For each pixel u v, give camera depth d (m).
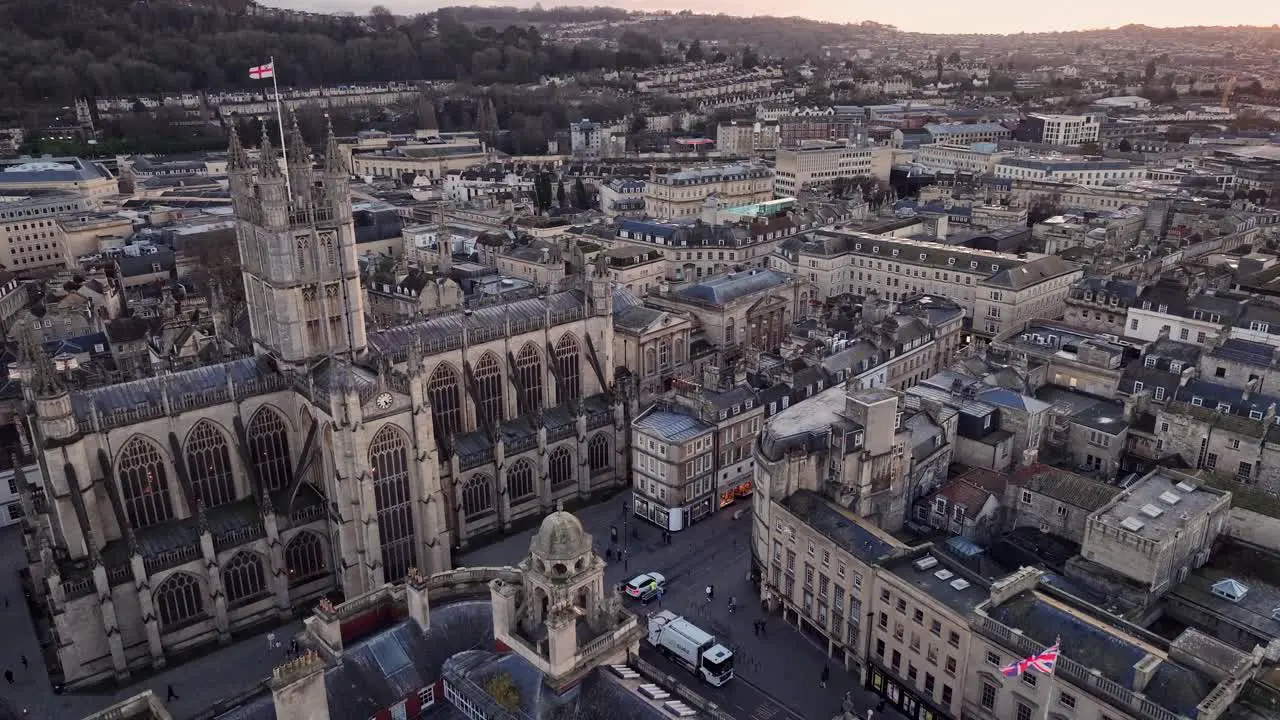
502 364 148.38
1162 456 134.38
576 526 73.44
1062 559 109.75
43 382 106.44
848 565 108.81
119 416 113.81
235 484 125.31
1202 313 179.62
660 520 146.88
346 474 117.75
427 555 128.62
